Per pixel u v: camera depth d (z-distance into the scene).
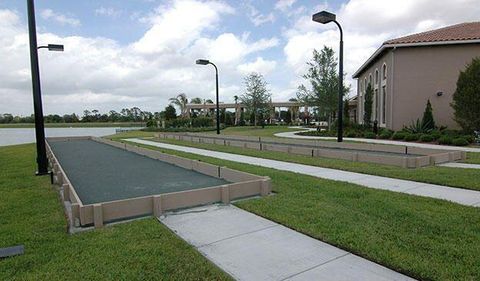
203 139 21.94
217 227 4.78
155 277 3.29
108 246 4.06
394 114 22.38
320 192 6.65
